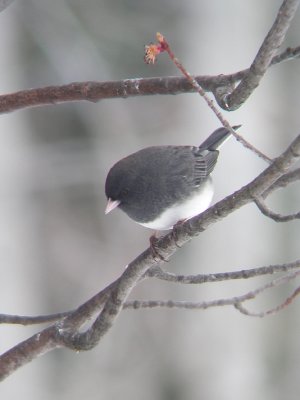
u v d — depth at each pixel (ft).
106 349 46.09
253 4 44.68
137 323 46.29
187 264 45.09
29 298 42.55
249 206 45.34
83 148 46.85
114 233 47.85
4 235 41.57
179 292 45.55
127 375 45.85
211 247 45.01
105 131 47.03
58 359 45.44
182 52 45.34
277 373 46.19
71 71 45.21
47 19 45.29
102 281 46.78
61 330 16.58
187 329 45.75
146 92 16.81
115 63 46.16
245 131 45.34
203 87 16.26
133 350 46.19
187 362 45.62
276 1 45.44
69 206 47.24
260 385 45.62
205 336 45.55
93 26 45.96
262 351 46.03
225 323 45.44
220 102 15.28
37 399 43.01
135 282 15.37
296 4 13.29
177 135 45.96
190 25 45.09
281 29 13.60
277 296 46.44
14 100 17.72
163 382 45.93
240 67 44.83
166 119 46.68
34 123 46.52
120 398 45.44
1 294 41.22
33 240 43.86
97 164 46.85
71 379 45.37
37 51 45.78
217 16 44.78
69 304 46.03
